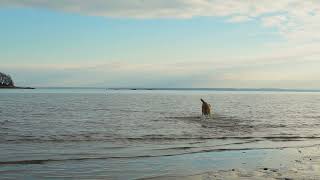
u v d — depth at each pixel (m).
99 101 78.88
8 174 13.23
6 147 18.38
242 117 37.91
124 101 80.69
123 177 13.27
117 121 32.59
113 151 17.98
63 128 26.81
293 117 39.59
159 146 19.66
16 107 51.97
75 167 14.51
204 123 31.00
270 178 13.16
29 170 13.88
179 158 16.77
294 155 17.92
